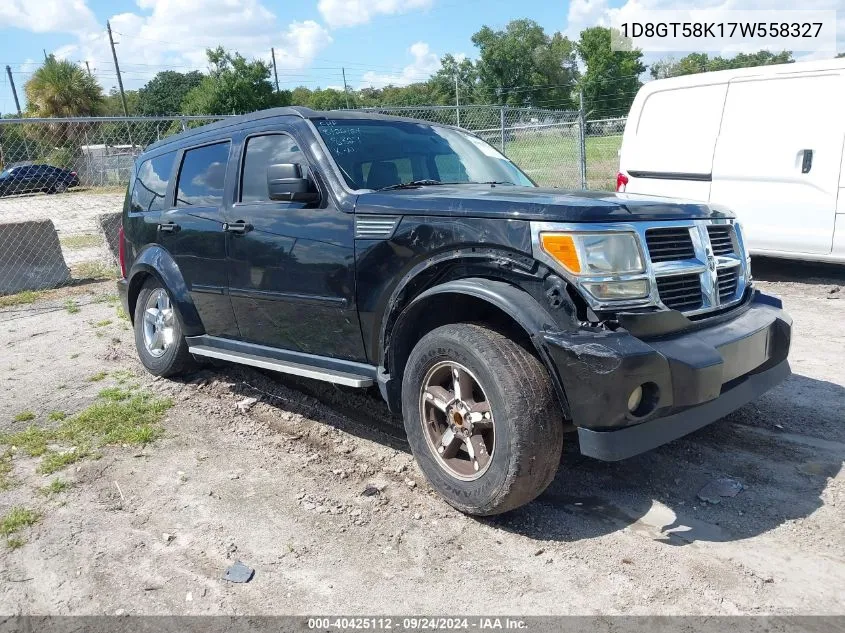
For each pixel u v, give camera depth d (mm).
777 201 7848
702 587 2719
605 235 2959
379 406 4762
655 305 3057
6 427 4688
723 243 3594
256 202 4340
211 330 4883
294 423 4539
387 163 4141
